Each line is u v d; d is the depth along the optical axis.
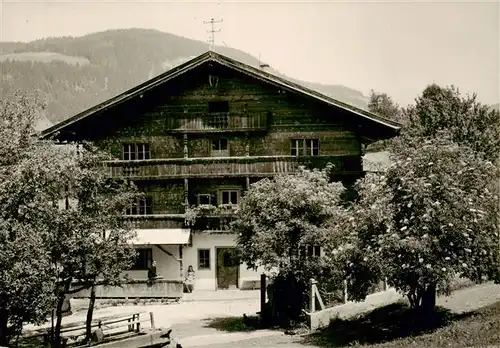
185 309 29.55
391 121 33.53
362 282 19.20
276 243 23.75
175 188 35.06
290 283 24.33
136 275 34.59
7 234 16.39
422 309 19.38
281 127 35.06
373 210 18.36
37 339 21.28
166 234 33.81
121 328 23.45
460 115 38.31
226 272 34.72
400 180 18.16
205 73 35.16
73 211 18.78
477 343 15.08
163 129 35.41
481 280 18.45
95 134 35.50
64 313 27.84
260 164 34.03
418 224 17.59
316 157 33.78
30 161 18.50
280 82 34.25
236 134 35.16
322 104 34.69
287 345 19.36
